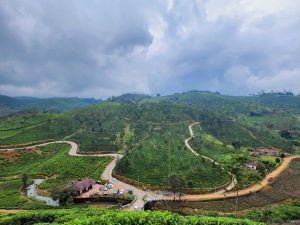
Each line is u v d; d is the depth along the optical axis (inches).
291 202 4183.1
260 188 4436.5
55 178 5059.1
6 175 5447.8
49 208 3651.6
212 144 6806.1
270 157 6254.9
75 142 7032.5
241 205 3860.7
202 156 5733.3
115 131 7755.9
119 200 3922.2
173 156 5585.6
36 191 4537.4
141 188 4394.7
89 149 6422.2
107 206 3742.6
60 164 5605.3
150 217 1106.1
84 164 5541.3
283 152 6761.8
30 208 3624.5
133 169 5007.4
